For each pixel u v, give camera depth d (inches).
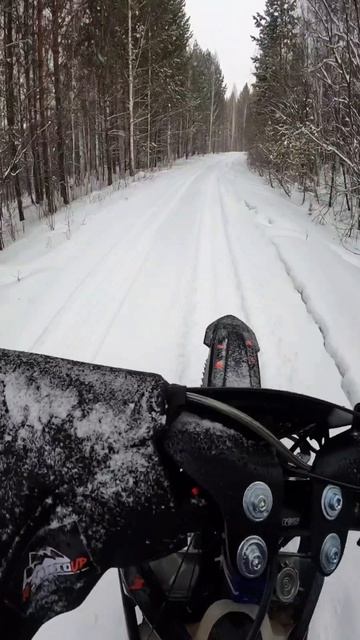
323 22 396.2
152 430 43.8
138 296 253.6
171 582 55.8
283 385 167.0
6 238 607.5
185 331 210.7
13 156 560.1
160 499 43.2
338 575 94.3
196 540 55.8
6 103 564.1
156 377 46.5
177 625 52.5
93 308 236.7
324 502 47.1
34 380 45.3
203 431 45.8
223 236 400.8
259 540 44.1
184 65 1798.7
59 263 326.0
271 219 469.1
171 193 750.5
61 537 41.3
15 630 39.5
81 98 967.0
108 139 1160.8
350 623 84.4
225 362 91.6
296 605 53.7
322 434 57.6
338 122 455.2
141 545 43.2
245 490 44.1
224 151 4387.3
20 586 40.2
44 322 221.3
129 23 1131.9
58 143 784.3
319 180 722.8
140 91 1380.4
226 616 49.7
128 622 57.4
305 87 658.8
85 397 44.6
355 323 208.2
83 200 810.2
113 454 43.1
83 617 84.1
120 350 194.1
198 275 289.1
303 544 52.4
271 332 208.1
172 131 2004.2
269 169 981.2
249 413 55.3
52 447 43.0
